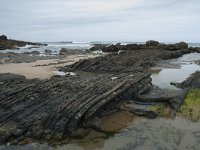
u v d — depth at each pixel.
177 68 39.06
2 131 15.78
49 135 15.87
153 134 16.66
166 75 33.12
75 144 15.46
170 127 17.61
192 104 20.91
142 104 21.08
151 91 23.75
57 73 34.03
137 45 74.19
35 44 131.75
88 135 16.38
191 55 63.19
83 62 38.50
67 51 74.12
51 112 17.19
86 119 16.89
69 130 16.25
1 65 40.84
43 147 15.11
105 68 36.50
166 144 15.47
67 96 19.30
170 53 54.81
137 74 26.56
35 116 17.16
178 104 20.73
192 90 23.88
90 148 15.05
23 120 16.89
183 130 17.19
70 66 38.50
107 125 17.77
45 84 22.09
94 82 22.56
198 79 26.16
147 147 15.14
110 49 75.25
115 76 26.47
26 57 53.81
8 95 19.23
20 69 36.44
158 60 45.56
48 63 44.31
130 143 15.59
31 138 15.84
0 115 17.16
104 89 20.02
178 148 15.05
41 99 19.22
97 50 81.00
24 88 20.62
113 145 15.36
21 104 18.39
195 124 18.03
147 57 45.31
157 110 19.91
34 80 25.47
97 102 18.08
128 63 38.91
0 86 22.20
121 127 17.55
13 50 84.00
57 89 20.94
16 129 16.08
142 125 17.91
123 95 21.05
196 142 15.71
